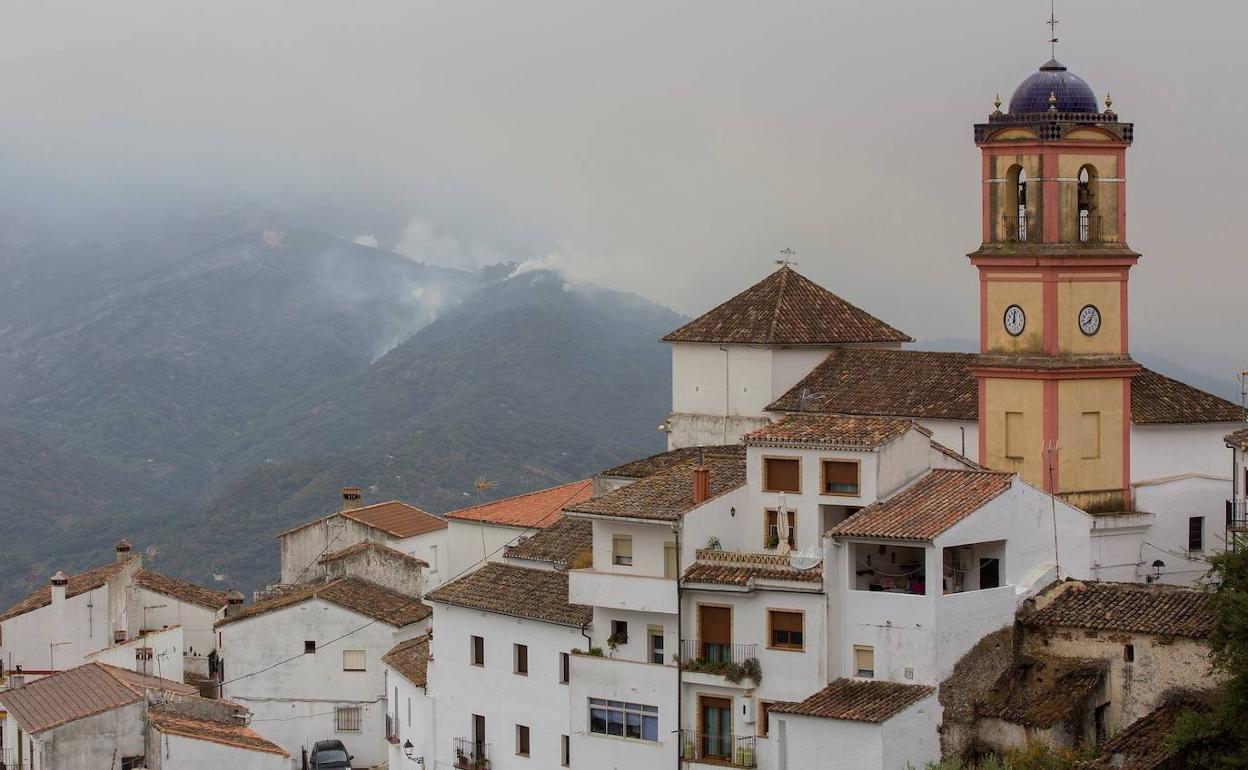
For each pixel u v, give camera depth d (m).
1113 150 87.88
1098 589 75.38
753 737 76.88
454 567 109.56
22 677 103.19
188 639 118.31
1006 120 87.69
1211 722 65.31
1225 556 68.44
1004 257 87.88
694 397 103.62
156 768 85.44
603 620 82.62
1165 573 89.00
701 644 78.81
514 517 107.50
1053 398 86.69
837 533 74.31
